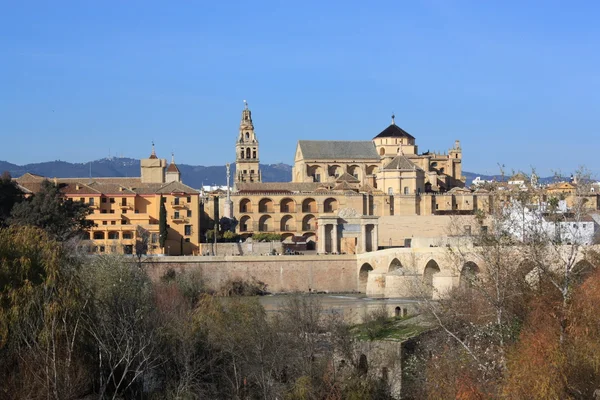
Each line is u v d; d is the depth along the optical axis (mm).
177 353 108875
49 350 89000
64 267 100562
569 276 94438
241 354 112875
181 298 144000
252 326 118500
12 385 87312
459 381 86375
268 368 110375
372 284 196500
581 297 89875
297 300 140875
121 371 98750
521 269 98375
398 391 106625
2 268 93812
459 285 120625
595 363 83625
